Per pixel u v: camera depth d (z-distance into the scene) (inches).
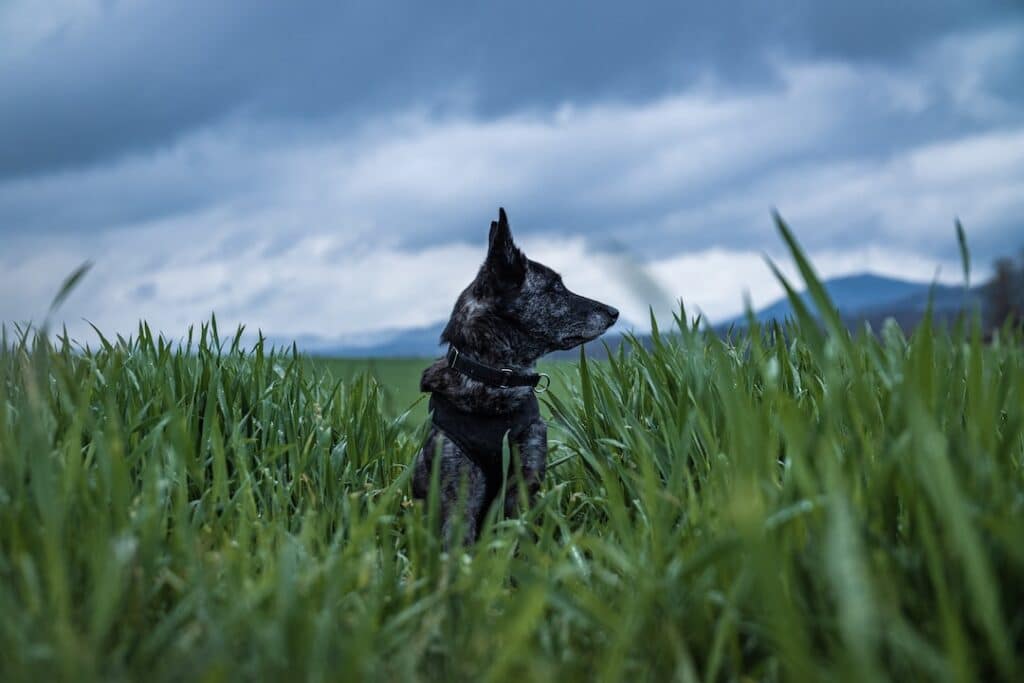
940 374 100.0
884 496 92.2
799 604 85.2
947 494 71.0
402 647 97.0
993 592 70.1
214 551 119.0
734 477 101.1
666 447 155.6
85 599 98.3
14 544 101.6
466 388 182.4
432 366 192.4
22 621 86.6
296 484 167.2
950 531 77.5
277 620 85.7
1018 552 73.7
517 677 85.7
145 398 179.6
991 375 99.8
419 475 188.1
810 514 89.7
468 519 180.1
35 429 96.5
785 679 83.9
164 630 89.1
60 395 152.7
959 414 109.1
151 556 101.6
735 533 92.4
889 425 96.3
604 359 220.1
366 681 84.7
